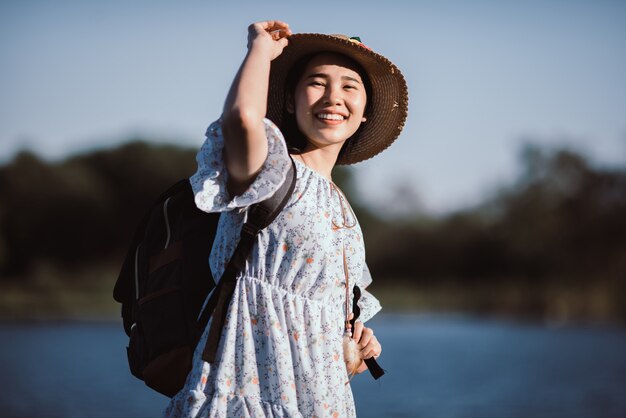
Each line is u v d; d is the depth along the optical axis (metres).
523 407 11.82
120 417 10.15
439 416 10.84
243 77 2.76
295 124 3.26
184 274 2.94
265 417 2.74
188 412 2.72
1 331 29.77
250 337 2.79
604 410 11.62
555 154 54.62
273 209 2.81
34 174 60.06
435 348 24.02
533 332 32.53
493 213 59.75
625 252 52.25
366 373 16.08
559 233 53.94
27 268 59.59
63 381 13.91
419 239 62.50
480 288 55.19
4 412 10.41
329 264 2.88
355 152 3.54
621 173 53.06
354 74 3.16
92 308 47.84
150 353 2.90
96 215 61.66
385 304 54.66
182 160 65.38
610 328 36.06
